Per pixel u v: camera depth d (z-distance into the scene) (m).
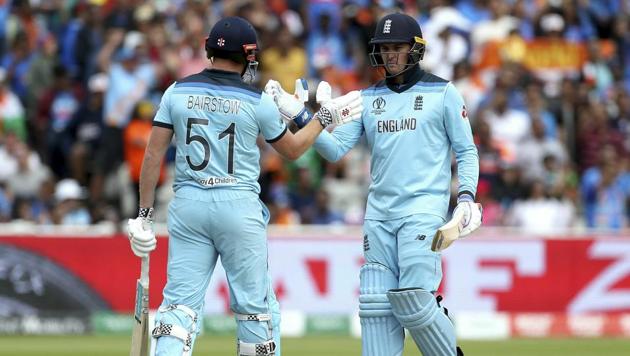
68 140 49.44
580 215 46.94
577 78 53.84
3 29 53.66
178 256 21.20
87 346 36.66
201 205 20.98
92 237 40.72
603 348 37.22
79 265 40.59
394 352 21.88
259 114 21.14
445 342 21.67
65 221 44.12
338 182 46.72
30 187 46.09
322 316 41.03
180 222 21.16
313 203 45.62
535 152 47.91
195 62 50.03
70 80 50.81
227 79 21.28
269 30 50.41
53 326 40.34
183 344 20.88
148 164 21.33
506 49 52.66
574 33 54.69
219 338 39.47
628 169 48.41
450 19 52.56
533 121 48.47
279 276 41.16
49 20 54.53
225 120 21.03
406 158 21.78
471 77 51.44
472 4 54.41
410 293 20.98
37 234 40.50
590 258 41.66
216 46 21.30
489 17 54.28
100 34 52.06
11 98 49.53
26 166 46.09
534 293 41.53
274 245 41.16
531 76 51.34
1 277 40.25
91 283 40.62
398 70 21.98
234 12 51.06
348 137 22.67
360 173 47.00
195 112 21.06
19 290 40.31
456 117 21.80
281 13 52.66
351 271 41.25
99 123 48.22
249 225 21.12
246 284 21.25
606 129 51.19
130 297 40.75
